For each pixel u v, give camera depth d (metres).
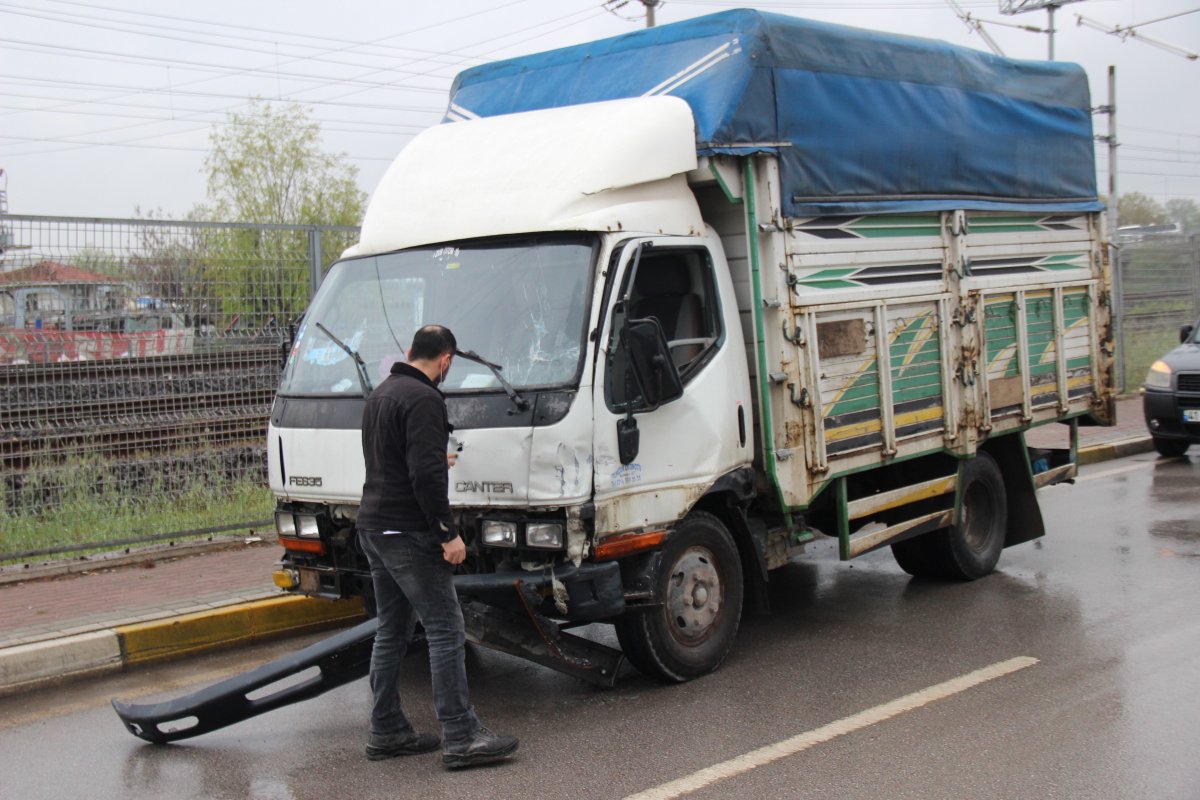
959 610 7.83
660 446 6.08
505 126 6.71
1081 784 4.82
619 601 5.83
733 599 6.68
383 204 6.77
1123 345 19.78
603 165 6.06
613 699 6.21
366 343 6.42
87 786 5.22
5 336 8.40
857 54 7.48
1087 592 8.14
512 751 5.33
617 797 4.88
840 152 7.25
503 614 5.75
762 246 6.75
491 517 5.75
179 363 9.26
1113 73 18.81
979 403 8.43
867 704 5.96
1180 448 14.58
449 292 6.23
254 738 5.81
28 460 8.59
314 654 5.68
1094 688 6.04
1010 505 9.22
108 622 7.27
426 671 6.89
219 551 9.45
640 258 6.09
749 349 6.83
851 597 8.35
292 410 6.49
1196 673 6.22
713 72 6.75
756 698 6.12
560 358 5.75
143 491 9.16
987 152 8.55
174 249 9.16
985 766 5.05
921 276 7.92
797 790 4.87
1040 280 9.09
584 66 7.45
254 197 38.16
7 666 6.57
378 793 5.02
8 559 8.40
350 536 6.30
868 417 7.48
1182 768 4.96
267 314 9.70
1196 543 9.63
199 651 7.33
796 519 7.30
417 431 5.05
